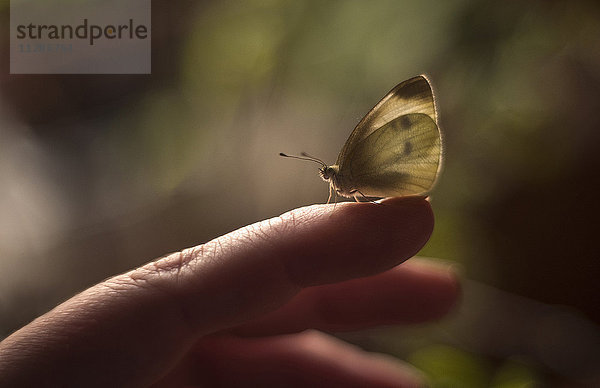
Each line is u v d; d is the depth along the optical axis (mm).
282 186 341
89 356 222
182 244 353
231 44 298
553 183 338
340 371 273
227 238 236
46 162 372
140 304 227
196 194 349
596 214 345
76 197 365
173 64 324
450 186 319
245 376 265
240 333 267
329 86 297
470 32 293
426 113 247
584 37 300
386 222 238
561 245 355
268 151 328
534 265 358
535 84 303
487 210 341
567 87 310
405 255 239
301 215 239
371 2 290
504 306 321
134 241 355
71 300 227
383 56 292
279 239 236
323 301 272
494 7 292
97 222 357
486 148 314
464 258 323
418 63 293
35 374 220
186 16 312
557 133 319
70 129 372
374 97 299
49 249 347
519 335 316
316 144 326
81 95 358
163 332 227
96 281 346
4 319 327
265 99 305
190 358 258
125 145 348
